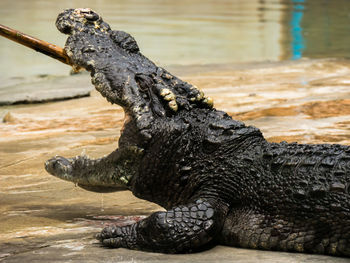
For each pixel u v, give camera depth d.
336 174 13.41
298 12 95.44
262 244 13.78
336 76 41.69
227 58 53.97
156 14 90.62
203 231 13.55
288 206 13.65
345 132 25.48
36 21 77.94
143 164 15.41
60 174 17.25
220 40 65.81
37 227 15.95
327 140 24.11
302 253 13.45
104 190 16.83
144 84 15.95
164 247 13.52
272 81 40.56
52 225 16.16
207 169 14.75
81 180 16.78
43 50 17.16
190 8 102.50
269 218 13.84
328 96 33.84
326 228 13.17
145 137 15.24
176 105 15.41
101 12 91.19
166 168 15.14
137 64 16.59
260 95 35.12
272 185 13.96
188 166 14.94
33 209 17.77
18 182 20.67
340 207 13.02
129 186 15.95
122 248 14.01
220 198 14.47
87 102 35.16
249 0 120.56
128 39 17.16
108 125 29.25
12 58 56.84
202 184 14.75
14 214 17.20
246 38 67.44
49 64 53.44
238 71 45.25
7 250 13.87
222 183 14.52
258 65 48.62
